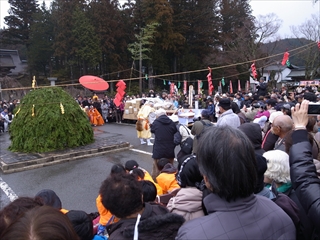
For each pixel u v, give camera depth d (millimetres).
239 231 1179
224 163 1223
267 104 7215
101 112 16906
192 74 36781
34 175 6719
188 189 2082
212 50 36281
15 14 37938
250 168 1243
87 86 9711
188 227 1229
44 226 882
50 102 8711
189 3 36375
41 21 33844
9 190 5793
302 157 1484
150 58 31516
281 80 39219
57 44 30531
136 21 33531
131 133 12672
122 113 17047
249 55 28719
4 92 24781
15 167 7109
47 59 35219
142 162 7719
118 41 33312
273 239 1229
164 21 33094
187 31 36312
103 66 34500
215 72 36219
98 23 31391
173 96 17781
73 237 940
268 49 30875
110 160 7980
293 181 1473
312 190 1352
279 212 1327
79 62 31500
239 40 30250
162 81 37594
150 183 2646
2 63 35062
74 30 29750
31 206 1375
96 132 12656
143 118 9773
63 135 8625
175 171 3832
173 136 5652
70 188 5844
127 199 1756
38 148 8352
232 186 1211
